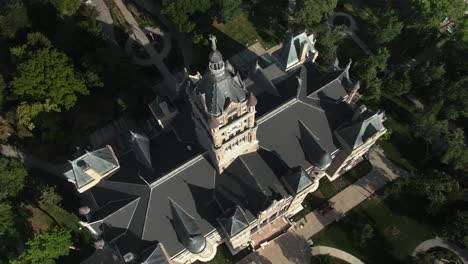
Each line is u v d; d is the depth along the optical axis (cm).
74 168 8219
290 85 9400
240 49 12975
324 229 10038
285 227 10025
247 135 7688
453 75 11881
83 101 11681
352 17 13850
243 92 6319
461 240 9275
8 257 9394
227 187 8525
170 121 9562
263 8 13838
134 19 13612
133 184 8356
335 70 9869
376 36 12319
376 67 11869
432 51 12512
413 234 10019
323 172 9569
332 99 9488
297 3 12250
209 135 7131
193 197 8400
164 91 12119
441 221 10106
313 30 12362
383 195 10319
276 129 8856
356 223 10081
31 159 11162
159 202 8144
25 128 10781
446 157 10025
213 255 9562
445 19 13275
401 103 12069
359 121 8894
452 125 11712
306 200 10412
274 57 10312
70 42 11525
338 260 9669
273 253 9750
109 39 13038
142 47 13025
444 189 9625
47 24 12488
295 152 9025
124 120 11706
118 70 11050
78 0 12550
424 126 10344
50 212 10350
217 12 12506
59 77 10281
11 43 12706
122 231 8200
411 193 10494
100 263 9700
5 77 12181
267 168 8662
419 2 12388
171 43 13125
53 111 10656
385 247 9831
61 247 8769
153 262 7812
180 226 8088
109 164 8588
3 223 9350
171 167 8306
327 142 9200
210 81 5922
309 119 9100
